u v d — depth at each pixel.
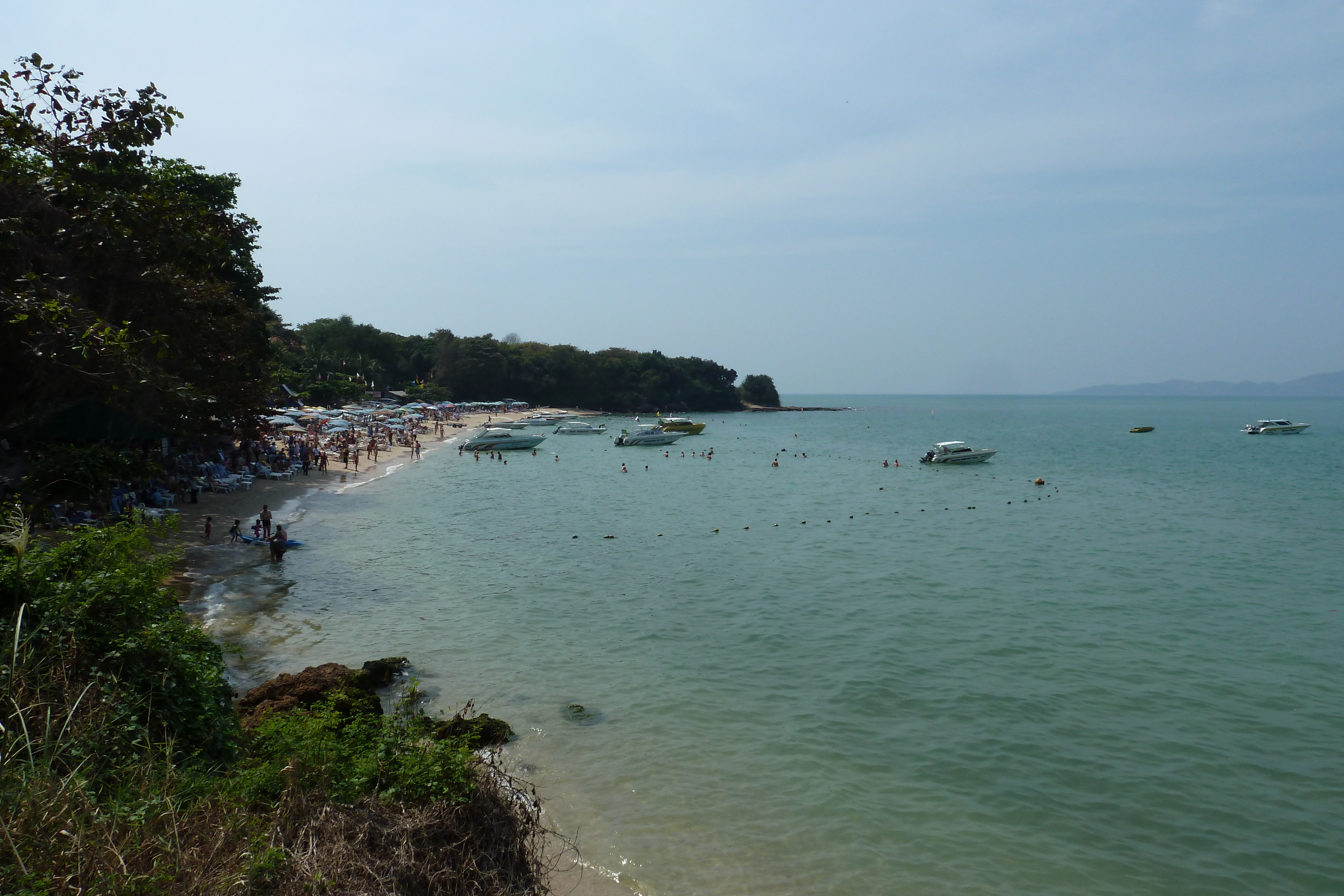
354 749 9.35
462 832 8.00
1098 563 32.12
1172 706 17.00
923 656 20.19
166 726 8.76
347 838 7.29
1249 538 38.44
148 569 10.48
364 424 97.06
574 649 20.36
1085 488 59.34
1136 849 11.79
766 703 17.02
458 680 18.03
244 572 27.45
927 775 13.91
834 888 10.74
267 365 63.00
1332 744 15.23
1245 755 14.77
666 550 34.41
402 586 26.66
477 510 46.25
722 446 107.69
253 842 6.77
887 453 97.56
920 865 11.28
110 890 5.79
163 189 22.03
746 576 29.28
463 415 140.88
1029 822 12.46
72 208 19.84
